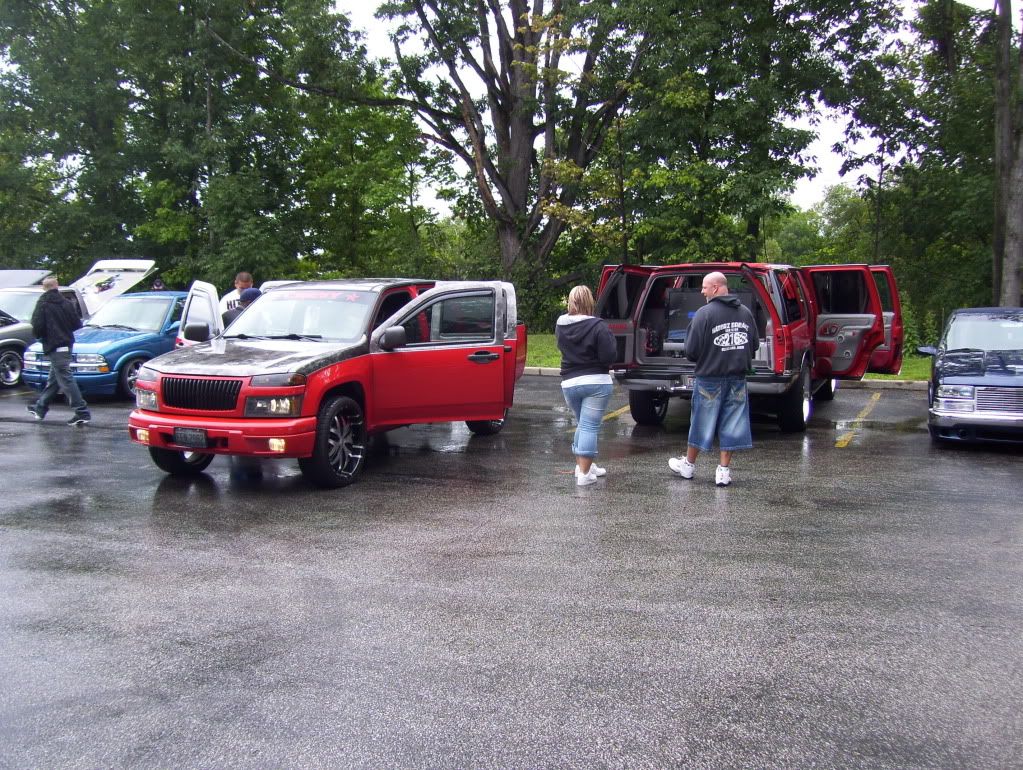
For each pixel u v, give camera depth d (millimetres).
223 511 7242
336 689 3988
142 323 15078
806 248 86438
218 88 32156
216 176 31250
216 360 8070
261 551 6102
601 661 4297
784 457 9734
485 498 7723
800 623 4793
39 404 12188
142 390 8203
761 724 3676
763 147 25406
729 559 5926
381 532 6594
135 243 34000
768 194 24547
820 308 13594
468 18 28781
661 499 7684
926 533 6582
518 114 29703
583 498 7719
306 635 4613
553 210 26984
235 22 32031
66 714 3754
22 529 6672
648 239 27703
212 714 3754
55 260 34125
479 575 5586
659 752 3445
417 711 3777
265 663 4266
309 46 28828
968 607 5039
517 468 9070
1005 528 6734
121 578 5527
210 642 4523
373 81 30219
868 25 25953
